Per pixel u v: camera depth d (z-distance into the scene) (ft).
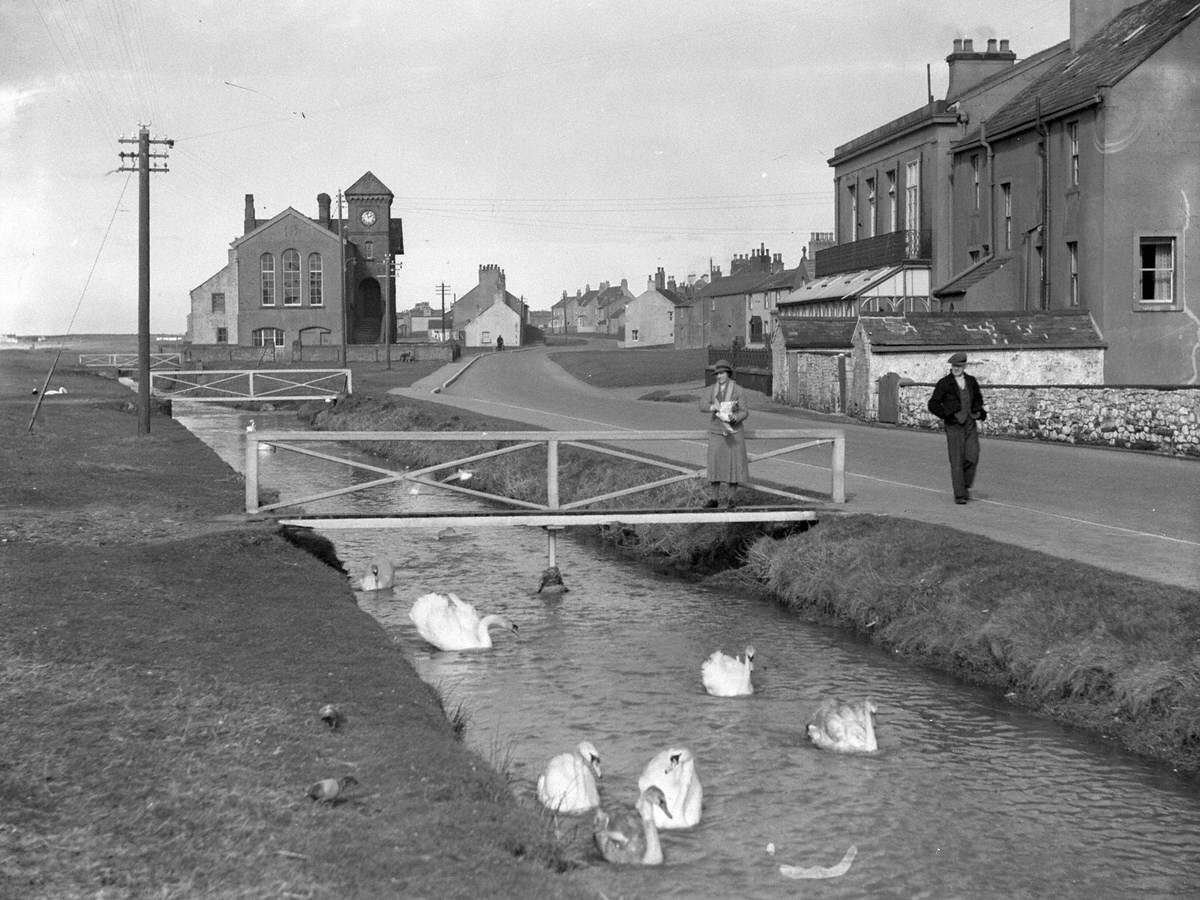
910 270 157.99
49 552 48.52
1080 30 144.15
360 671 34.50
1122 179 118.21
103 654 33.76
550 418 126.52
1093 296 120.47
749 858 27.17
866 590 48.55
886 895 25.45
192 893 20.13
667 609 52.65
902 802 30.48
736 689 39.52
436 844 22.94
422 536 74.02
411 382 219.61
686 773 29.35
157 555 48.52
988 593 43.50
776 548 56.75
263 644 36.65
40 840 21.89
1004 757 33.37
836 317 157.07
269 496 69.46
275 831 22.89
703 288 406.82
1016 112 136.15
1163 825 28.96
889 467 78.74
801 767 32.99
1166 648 35.76
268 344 337.93
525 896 20.86
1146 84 117.70
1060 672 37.11
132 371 260.42
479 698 39.55
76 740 26.89
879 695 39.19
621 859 26.48
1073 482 68.90
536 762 33.06
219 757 26.61
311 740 28.14
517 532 75.20
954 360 60.08
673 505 67.26
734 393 57.31
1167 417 85.61
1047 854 27.48
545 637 47.85
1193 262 119.65
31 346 432.25
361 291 364.58
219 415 181.68
